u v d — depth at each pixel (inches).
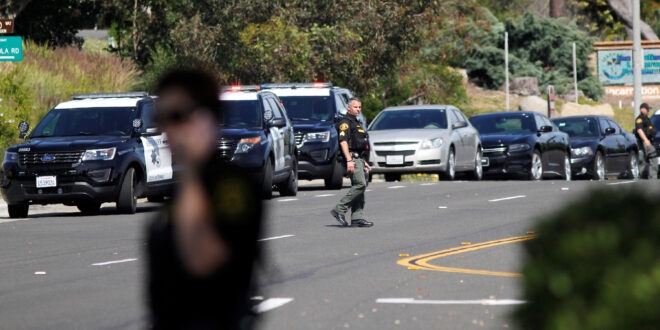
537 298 527.8
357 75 4458.7
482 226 1882.4
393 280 1228.5
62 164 2212.1
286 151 2775.6
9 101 3331.7
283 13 4266.7
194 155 461.4
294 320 976.3
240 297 463.8
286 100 3134.8
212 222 453.1
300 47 4138.8
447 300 1084.5
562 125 4040.4
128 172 2263.8
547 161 3705.7
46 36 5132.9
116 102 2417.6
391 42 4611.2
